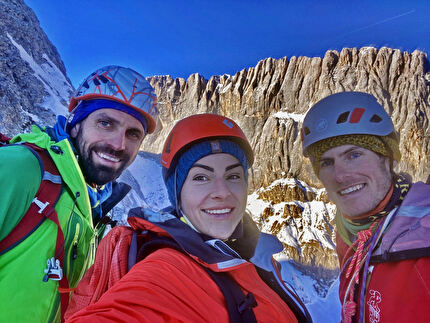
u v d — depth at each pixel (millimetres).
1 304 794
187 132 611
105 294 462
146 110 1073
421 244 550
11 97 14805
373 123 636
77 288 622
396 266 591
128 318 405
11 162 833
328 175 681
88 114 1052
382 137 637
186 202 607
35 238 848
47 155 947
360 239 661
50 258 872
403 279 575
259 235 723
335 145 653
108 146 1044
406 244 569
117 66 1104
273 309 566
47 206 867
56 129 1081
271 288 656
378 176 636
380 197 634
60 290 887
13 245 817
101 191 1136
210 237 594
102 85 1050
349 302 646
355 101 651
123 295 437
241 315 498
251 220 727
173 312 434
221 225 589
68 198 936
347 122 641
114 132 1053
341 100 661
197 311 462
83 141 1050
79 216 962
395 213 604
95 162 1045
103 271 578
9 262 816
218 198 584
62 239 893
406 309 560
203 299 478
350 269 672
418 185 604
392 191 635
